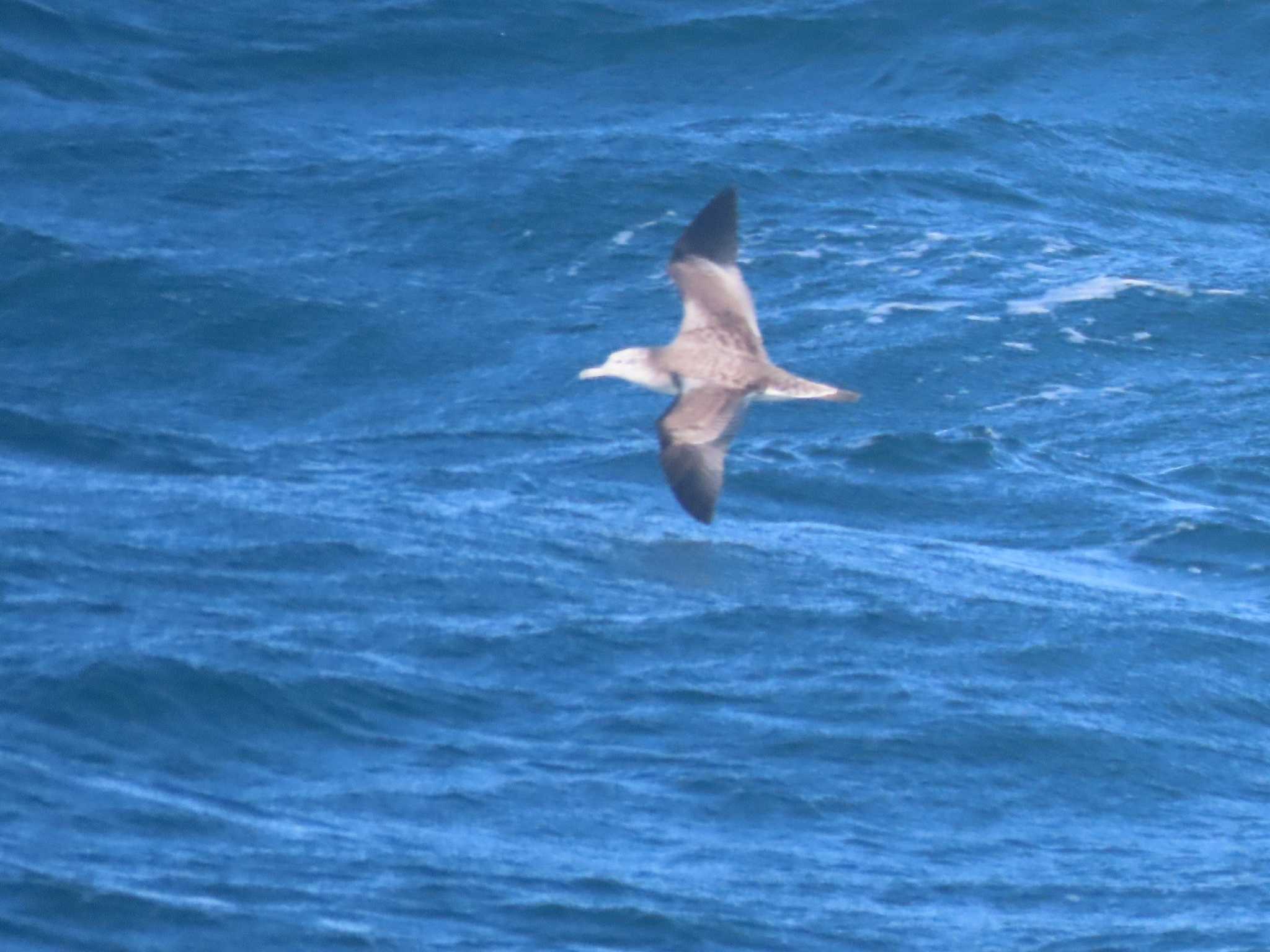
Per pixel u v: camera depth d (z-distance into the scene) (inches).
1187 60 2389.3
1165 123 2268.7
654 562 1217.4
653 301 1798.7
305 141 2101.4
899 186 2047.2
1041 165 2129.7
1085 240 1959.9
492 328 1744.6
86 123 2081.7
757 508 1385.3
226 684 960.9
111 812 835.4
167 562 1130.0
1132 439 1578.5
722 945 784.3
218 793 872.9
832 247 1899.6
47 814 823.7
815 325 1744.6
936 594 1198.3
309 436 1551.4
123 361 1673.2
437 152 2071.9
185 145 2054.6
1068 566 1315.2
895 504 1419.8
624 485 1417.3
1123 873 890.7
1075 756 1002.7
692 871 847.1
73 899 755.4
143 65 2234.3
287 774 900.6
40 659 966.4
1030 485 1456.7
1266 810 979.9
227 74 2241.6
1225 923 839.1
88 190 1948.8
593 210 1937.7
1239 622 1212.5
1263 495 1485.0
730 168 2038.6
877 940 802.8
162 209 1919.3
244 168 2016.5
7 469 1321.4
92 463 1370.6
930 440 1512.1
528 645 1059.9
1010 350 1715.1
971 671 1088.8
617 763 943.0
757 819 904.3
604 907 802.2
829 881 852.0
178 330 1712.6
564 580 1165.1
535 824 874.8
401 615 1085.1
